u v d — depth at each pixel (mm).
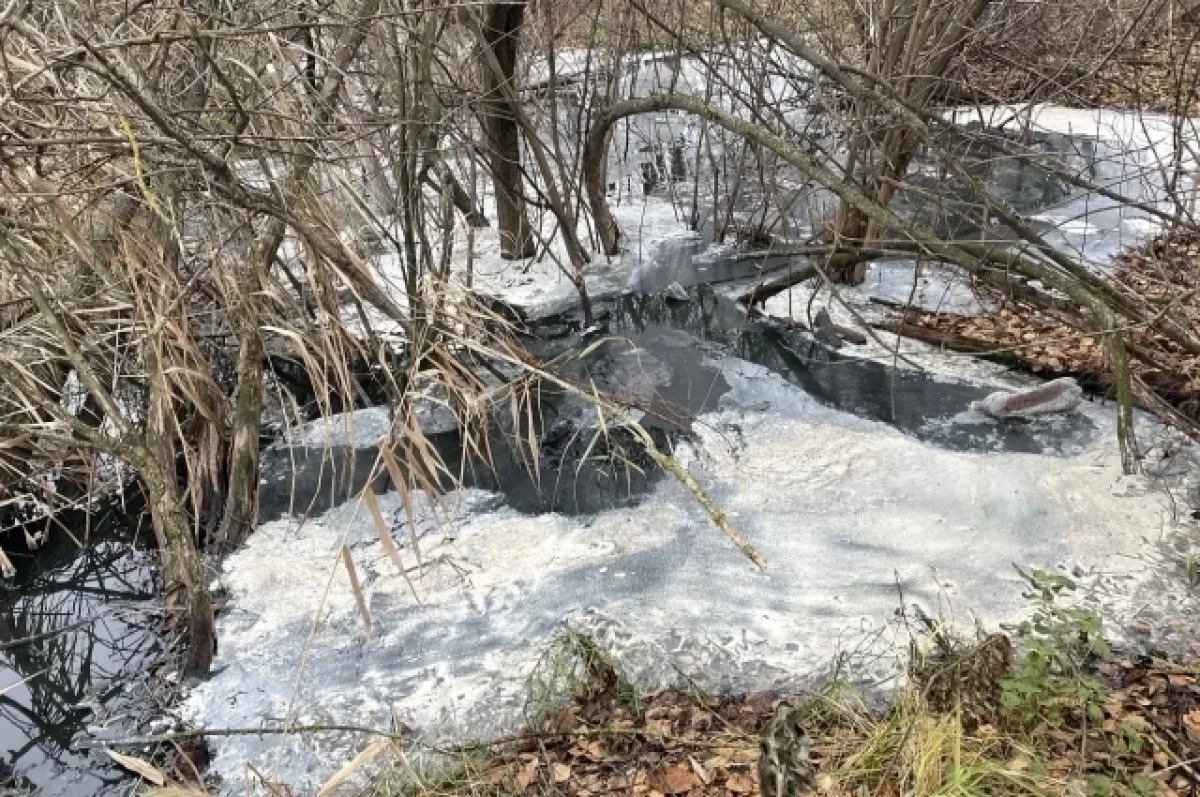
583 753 3160
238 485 4367
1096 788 2662
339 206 4996
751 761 3018
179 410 4672
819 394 5336
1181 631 3527
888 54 5367
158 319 3764
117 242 4055
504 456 4891
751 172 8180
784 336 5988
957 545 4070
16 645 4055
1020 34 6770
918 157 7695
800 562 4023
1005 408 4949
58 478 4820
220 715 3496
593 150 6340
